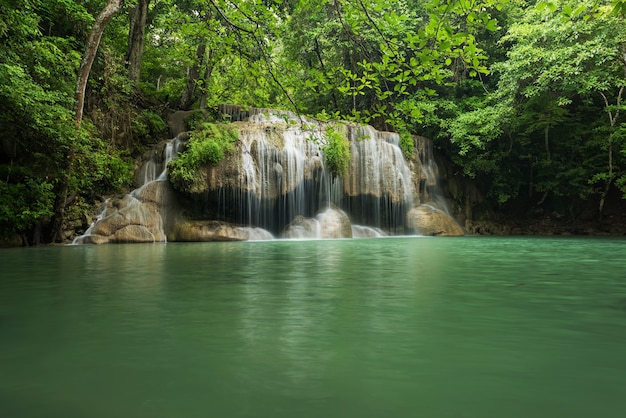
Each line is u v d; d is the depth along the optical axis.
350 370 2.04
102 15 12.09
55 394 1.75
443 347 2.41
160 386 1.84
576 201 24.14
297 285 4.64
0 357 2.22
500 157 23.61
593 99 22.44
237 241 14.81
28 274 5.55
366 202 19.61
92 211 14.62
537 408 1.63
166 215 15.55
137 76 20.08
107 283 4.76
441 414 1.58
